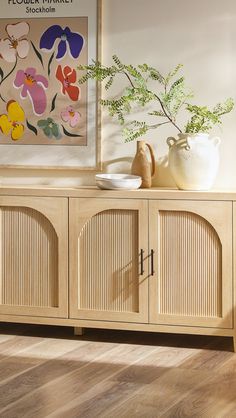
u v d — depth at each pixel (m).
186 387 3.84
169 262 4.42
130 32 4.71
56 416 3.51
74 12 4.74
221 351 4.38
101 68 4.68
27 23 4.80
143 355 4.29
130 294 4.47
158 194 4.38
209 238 4.37
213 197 4.32
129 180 4.45
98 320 4.52
